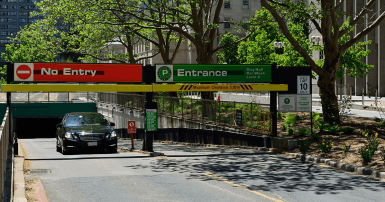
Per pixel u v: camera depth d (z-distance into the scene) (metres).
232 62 50.97
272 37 43.66
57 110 47.16
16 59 76.44
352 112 29.69
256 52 39.16
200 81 17.33
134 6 26.39
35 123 54.28
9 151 14.91
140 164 13.97
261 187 9.96
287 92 18.30
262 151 17.80
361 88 50.72
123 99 41.78
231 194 9.17
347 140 16.41
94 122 18.58
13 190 8.96
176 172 12.19
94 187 9.92
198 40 28.27
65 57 111.31
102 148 17.44
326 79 20.17
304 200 8.66
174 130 28.61
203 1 27.42
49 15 32.66
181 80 17.19
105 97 48.84
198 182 10.59
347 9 49.78
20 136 54.03
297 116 22.25
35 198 8.66
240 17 73.25
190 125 27.50
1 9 186.88
